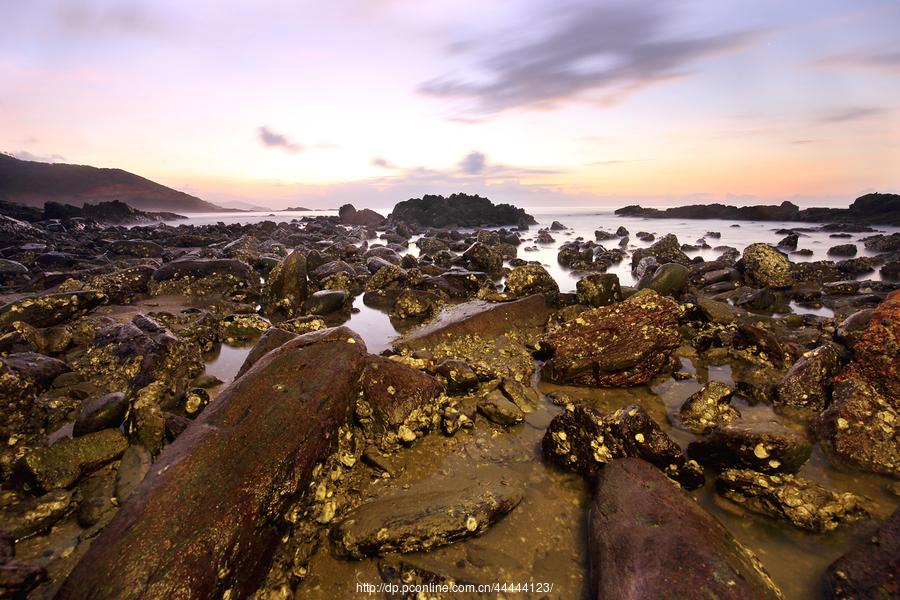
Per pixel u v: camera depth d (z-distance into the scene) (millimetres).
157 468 3084
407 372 5047
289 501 3332
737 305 10797
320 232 35250
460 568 3172
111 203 53438
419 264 16984
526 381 6328
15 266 14070
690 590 2578
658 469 3824
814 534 3438
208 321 8312
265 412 3703
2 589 2719
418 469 4320
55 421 5004
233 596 2766
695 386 6176
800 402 5426
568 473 4246
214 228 34531
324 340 4867
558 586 3041
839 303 10570
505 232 34281
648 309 6625
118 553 2529
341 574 3164
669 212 56500
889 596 2641
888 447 4301
